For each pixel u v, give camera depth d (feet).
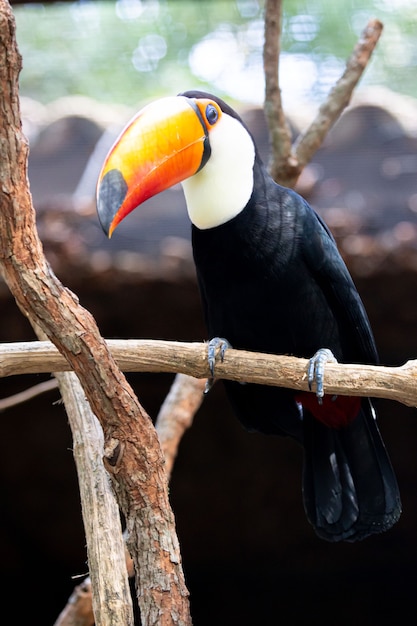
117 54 49.47
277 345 24.67
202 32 48.67
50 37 49.06
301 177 38.45
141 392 45.01
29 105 45.93
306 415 24.94
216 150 22.75
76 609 24.73
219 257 23.50
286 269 23.41
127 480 17.84
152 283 37.60
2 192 16.74
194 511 47.85
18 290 17.39
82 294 38.24
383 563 49.34
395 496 23.98
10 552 49.03
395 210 37.63
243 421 26.40
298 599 50.19
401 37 45.14
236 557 49.37
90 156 41.01
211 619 50.08
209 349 21.07
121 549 19.81
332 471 24.49
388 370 20.04
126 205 20.93
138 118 22.07
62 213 37.55
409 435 45.01
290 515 47.73
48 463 46.29
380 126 40.75
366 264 36.35
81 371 17.53
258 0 47.50
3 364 20.07
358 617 49.60
